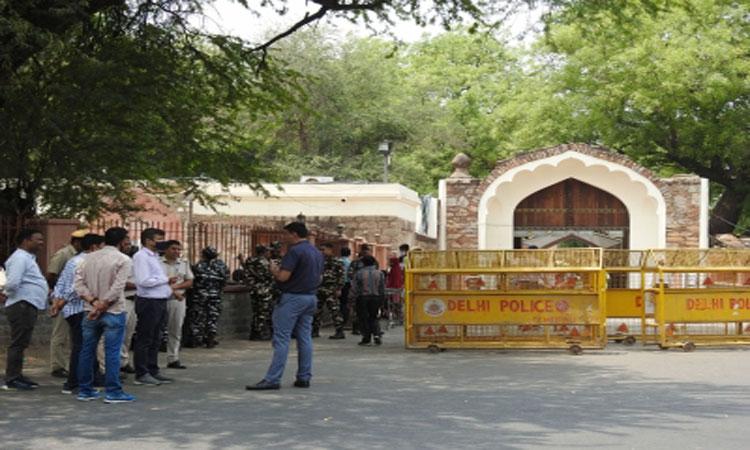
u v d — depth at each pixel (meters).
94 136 18.30
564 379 13.73
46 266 16.02
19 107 16.91
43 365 14.58
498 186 37.31
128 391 11.98
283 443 8.54
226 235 22.08
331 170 51.75
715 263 19.58
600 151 36.59
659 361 16.64
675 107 42.56
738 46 41.97
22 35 13.97
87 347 11.05
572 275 18.64
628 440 8.72
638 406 10.87
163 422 9.63
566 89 45.88
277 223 33.25
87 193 18.89
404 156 54.84
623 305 20.22
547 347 18.56
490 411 10.41
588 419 9.88
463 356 17.53
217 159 20.16
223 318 21.02
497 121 51.28
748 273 19.53
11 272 11.80
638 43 42.25
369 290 19.88
